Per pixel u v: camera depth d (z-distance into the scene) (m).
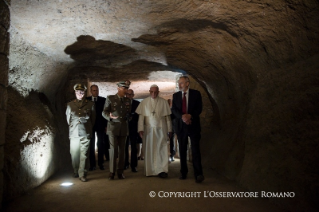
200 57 5.48
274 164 3.16
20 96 4.61
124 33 4.61
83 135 4.57
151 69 7.73
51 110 5.89
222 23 3.77
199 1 3.36
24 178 3.66
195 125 4.34
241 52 4.13
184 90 4.48
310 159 2.60
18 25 3.96
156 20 4.02
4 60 2.87
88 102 4.78
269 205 3.02
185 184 4.21
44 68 5.43
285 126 3.11
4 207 3.04
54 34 4.45
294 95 3.08
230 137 5.31
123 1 3.40
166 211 2.97
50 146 4.87
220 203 3.20
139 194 3.67
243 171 3.93
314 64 2.91
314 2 2.57
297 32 2.98
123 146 4.79
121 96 4.77
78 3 3.42
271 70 3.76
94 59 6.30
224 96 5.85
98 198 3.48
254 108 3.94
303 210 2.53
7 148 3.46
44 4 3.40
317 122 2.66
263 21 3.24
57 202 3.30
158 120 4.96
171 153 6.92
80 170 4.55
